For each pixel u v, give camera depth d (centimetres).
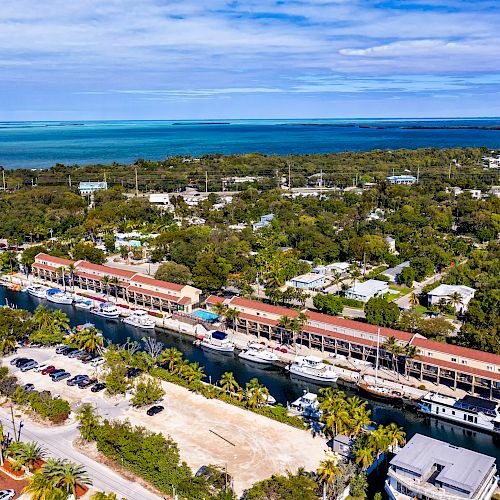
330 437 9788
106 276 18112
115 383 11275
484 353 11450
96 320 16638
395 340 12450
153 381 11194
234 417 10525
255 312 14788
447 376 11694
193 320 15850
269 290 16625
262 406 10856
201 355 14075
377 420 10956
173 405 10994
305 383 12512
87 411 9719
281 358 13362
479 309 13875
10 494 7900
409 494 7831
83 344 13575
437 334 13500
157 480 8294
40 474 7831
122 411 10738
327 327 13525
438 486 7712
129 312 16862
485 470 7862
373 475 8756
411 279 18412
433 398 11075
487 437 10356
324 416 9769
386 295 17275
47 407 10356
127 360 12488
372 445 8544
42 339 13962
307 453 9269
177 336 15288
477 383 11275
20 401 10981
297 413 10738
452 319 15438
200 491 7906
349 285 18238
